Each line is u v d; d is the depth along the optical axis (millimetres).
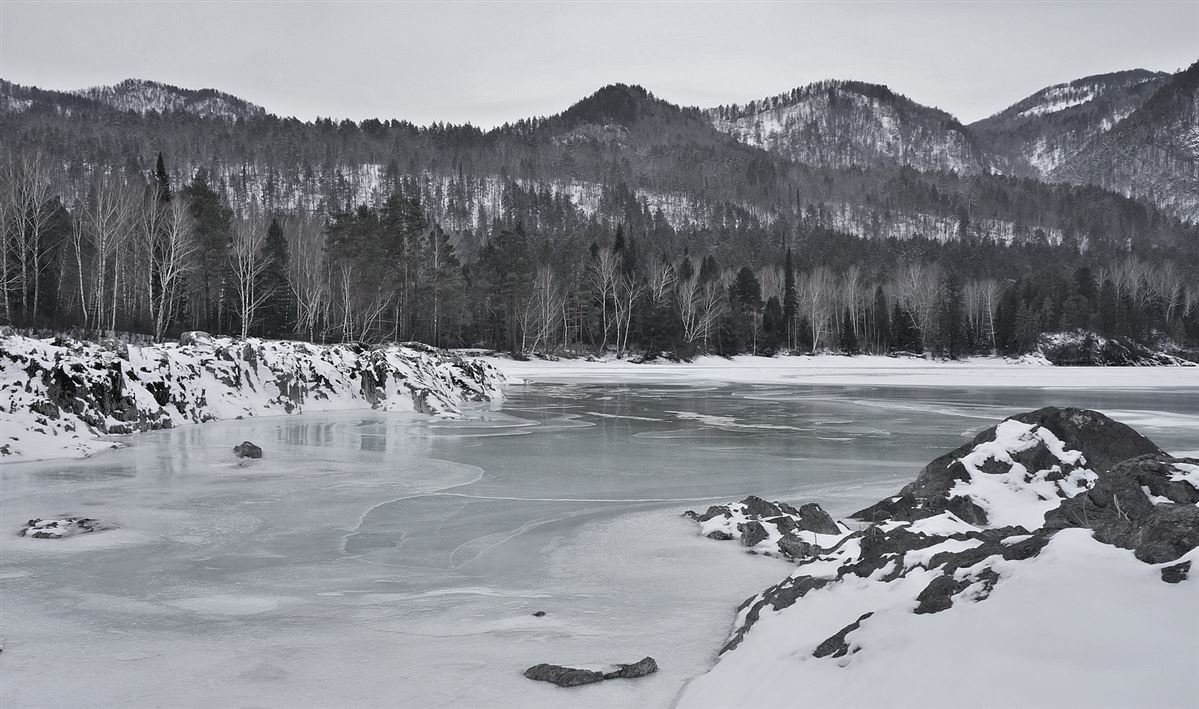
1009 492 10688
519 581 9812
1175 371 87250
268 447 22125
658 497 15578
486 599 9000
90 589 9406
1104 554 4930
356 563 10695
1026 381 64938
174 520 13227
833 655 5387
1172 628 3934
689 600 8945
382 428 27484
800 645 5934
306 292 76812
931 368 97938
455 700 6016
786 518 12023
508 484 16906
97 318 56312
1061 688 3832
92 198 65188
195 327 69625
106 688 6340
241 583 9711
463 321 89312
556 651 7145
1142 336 119438
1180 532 4750
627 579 9875
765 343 109688
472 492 15938
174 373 28312
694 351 99562
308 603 8852
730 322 104875
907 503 11156
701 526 12719
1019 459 11031
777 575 10008
